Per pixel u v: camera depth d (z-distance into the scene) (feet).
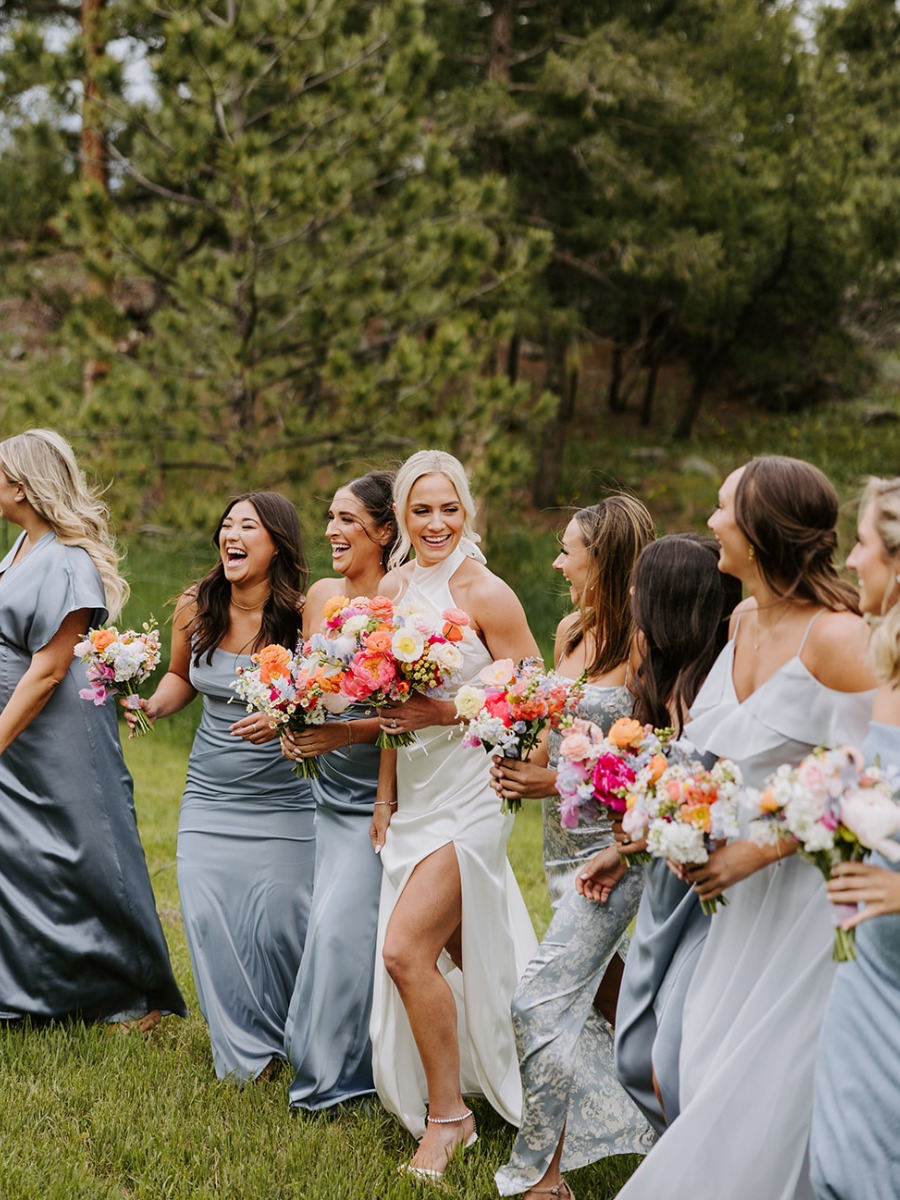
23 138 39.81
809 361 73.26
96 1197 10.34
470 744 10.87
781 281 62.80
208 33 33.58
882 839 7.39
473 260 37.06
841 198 58.03
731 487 8.95
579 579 11.46
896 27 62.90
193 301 36.19
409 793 12.30
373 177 37.88
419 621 11.56
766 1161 8.55
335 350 36.19
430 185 37.76
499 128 47.24
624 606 11.10
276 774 14.10
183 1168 10.97
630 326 79.56
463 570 12.44
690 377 84.58
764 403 80.33
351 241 36.47
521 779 10.83
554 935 10.95
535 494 61.11
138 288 48.16
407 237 37.93
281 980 13.85
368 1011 12.55
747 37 57.06
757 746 8.84
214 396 38.70
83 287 49.80
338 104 36.29
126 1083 12.50
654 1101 10.02
